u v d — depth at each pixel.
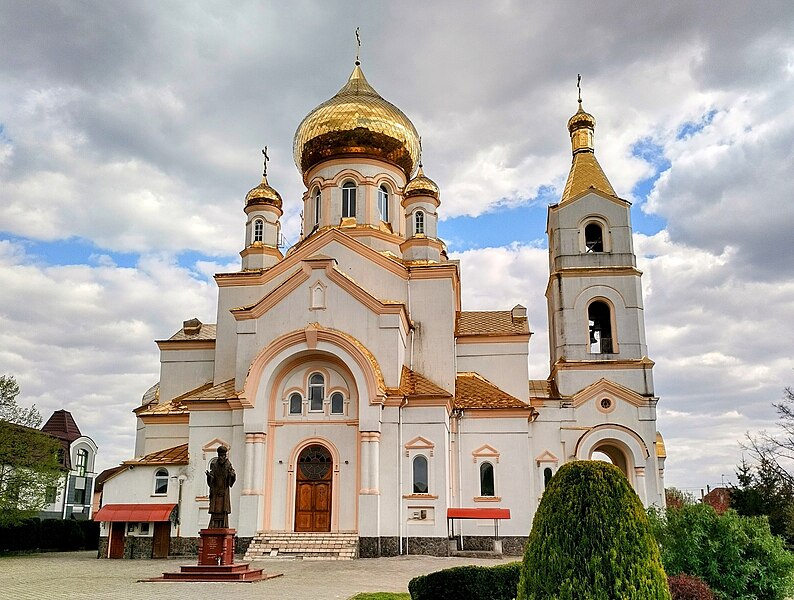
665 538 18.89
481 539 35.94
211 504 25.69
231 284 40.84
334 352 34.75
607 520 11.35
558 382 41.75
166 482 35.44
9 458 38.59
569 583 11.05
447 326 38.53
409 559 31.67
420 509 34.09
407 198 41.69
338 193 44.12
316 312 36.12
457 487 36.94
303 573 26.20
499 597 17.00
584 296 42.91
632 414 40.59
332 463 34.62
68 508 67.75
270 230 42.81
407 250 40.78
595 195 44.50
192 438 35.72
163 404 41.62
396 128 44.94
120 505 34.94
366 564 29.53
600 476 11.80
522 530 36.19
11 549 42.28
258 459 34.06
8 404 40.19
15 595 20.19
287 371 35.94
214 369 40.69
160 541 34.47
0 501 37.50
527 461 37.09
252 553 32.25
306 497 34.53
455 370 40.41
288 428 35.22
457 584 16.84
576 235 44.06
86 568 28.77
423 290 39.16
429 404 35.16
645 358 41.69
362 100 45.25
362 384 34.22
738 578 18.23
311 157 45.41
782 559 18.45
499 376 41.56
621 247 43.59
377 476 33.50
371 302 35.78
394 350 35.28
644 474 39.47
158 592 20.75
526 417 37.56
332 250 40.03
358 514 33.25
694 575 18.02
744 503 51.44
